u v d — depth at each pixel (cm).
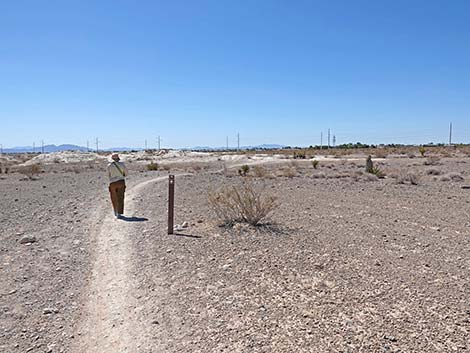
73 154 8356
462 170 3497
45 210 1577
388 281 716
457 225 1205
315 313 588
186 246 962
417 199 1783
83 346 516
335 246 953
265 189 2220
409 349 487
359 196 1905
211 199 1289
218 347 498
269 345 500
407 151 8312
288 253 895
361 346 494
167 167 4903
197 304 627
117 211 1397
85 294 682
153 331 546
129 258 874
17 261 870
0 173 4462
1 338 536
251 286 698
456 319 566
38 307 632
